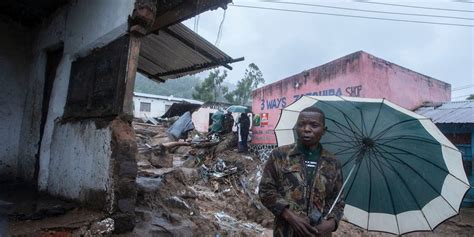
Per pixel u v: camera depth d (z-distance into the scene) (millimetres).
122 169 3680
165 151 11477
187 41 5934
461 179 2256
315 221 2012
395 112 2391
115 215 3633
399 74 10430
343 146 2617
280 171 2180
